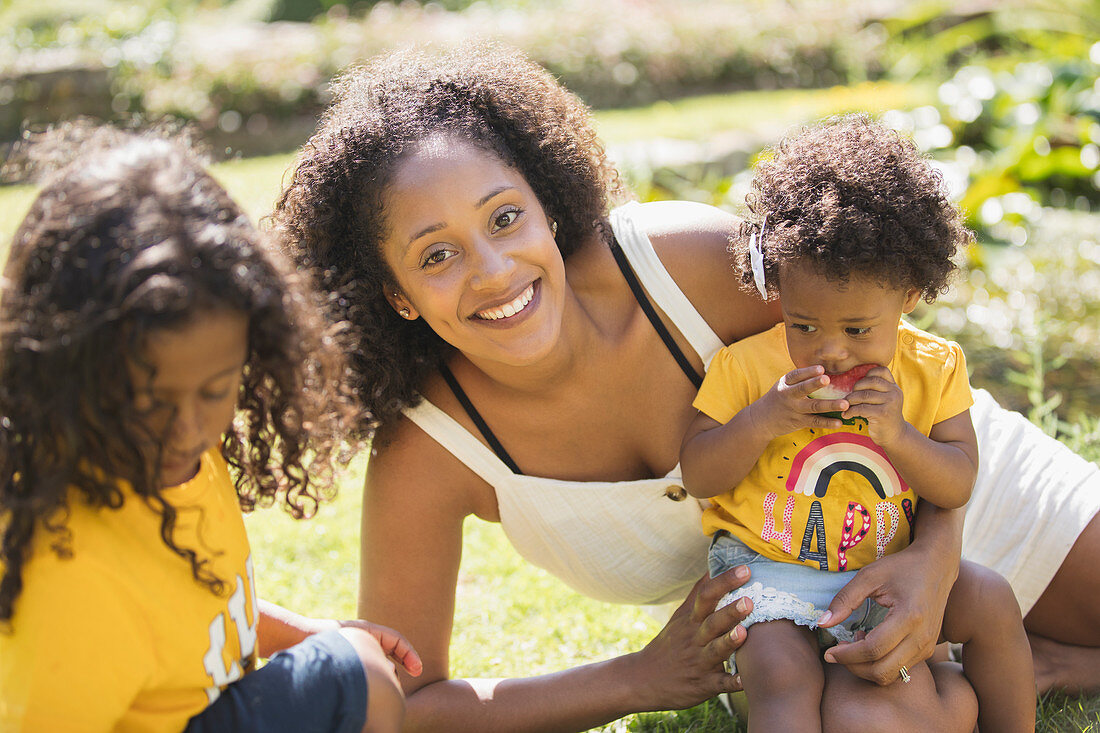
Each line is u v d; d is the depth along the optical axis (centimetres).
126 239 155
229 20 1437
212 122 1037
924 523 222
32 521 160
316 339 187
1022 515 253
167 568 171
